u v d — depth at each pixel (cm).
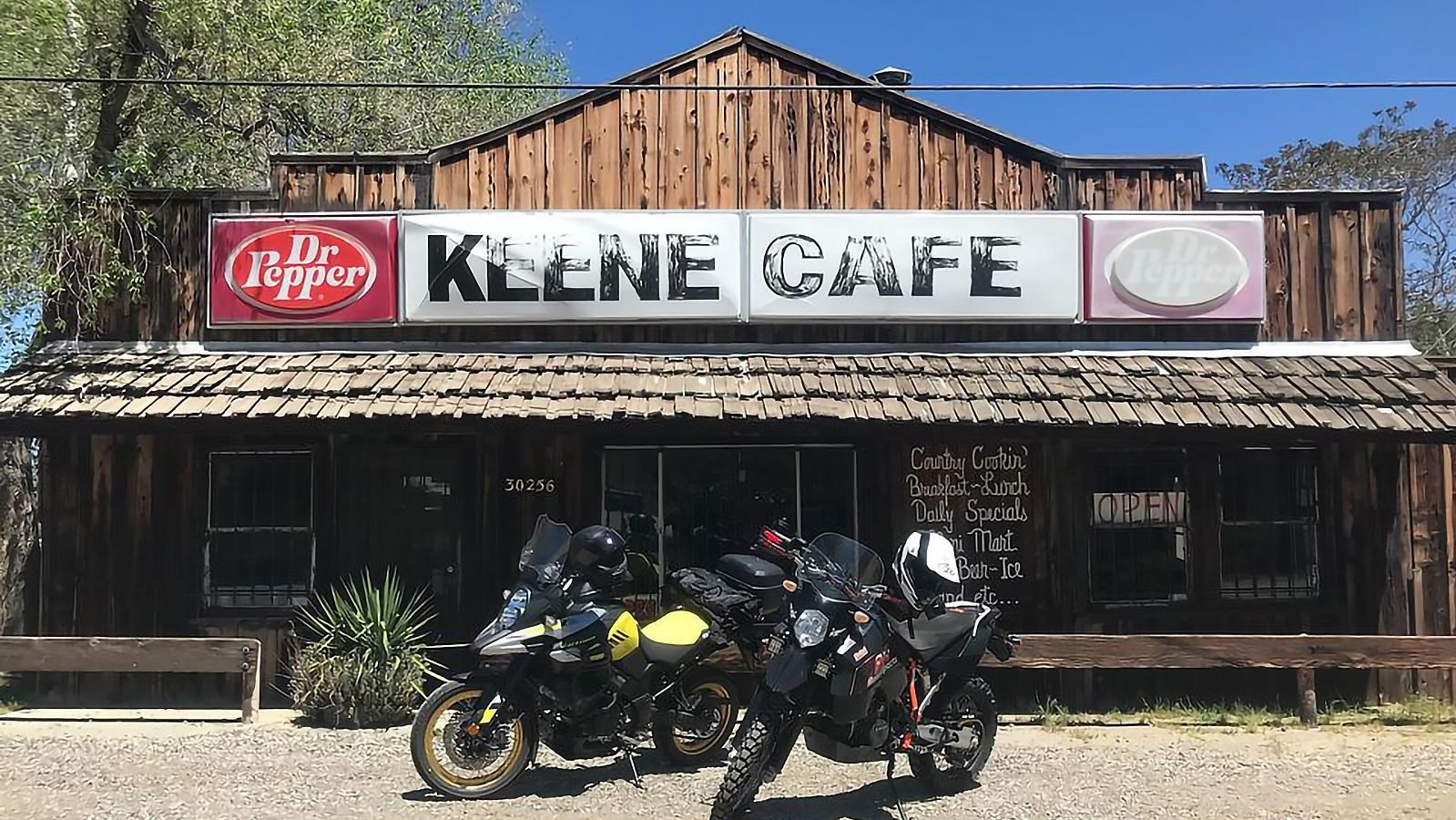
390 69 1547
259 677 862
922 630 617
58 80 868
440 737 636
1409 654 816
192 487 918
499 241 928
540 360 916
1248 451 935
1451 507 938
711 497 934
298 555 922
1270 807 612
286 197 954
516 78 2088
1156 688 907
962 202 965
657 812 598
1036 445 927
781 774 677
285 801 618
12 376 868
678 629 662
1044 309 935
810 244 932
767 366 912
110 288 924
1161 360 934
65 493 915
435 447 927
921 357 933
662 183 961
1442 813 602
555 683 621
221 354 924
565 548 639
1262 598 925
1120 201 967
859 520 926
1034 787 652
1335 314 959
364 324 930
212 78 1210
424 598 916
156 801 618
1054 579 915
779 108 969
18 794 631
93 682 903
